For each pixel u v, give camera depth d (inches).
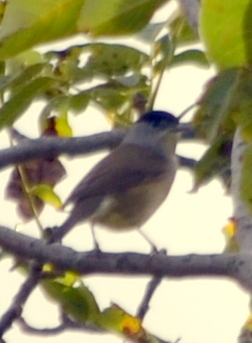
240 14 126.9
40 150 233.8
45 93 256.1
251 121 144.7
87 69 251.1
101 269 203.3
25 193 247.1
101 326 232.7
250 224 179.6
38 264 224.1
